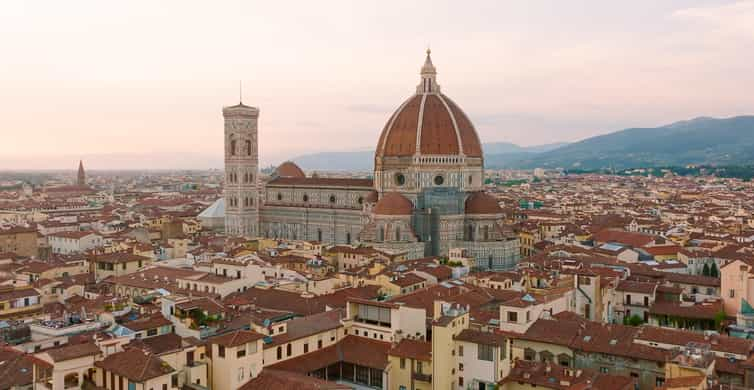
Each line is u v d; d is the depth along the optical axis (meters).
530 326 139.00
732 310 170.88
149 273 196.62
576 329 135.38
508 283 184.62
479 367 120.62
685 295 184.00
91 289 188.75
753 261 197.25
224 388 112.88
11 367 110.62
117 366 103.44
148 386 100.12
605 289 174.25
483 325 142.50
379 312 141.38
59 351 105.88
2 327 126.38
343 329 141.25
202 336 127.62
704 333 133.88
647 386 122.94
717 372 115.38
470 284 183.38
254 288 180.00
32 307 157.12
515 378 118.69
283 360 126.44
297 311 158.88
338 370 133.88
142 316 136.00
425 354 125.62
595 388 108.31
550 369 119.38
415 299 161.38
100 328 130.00
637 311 176.62
